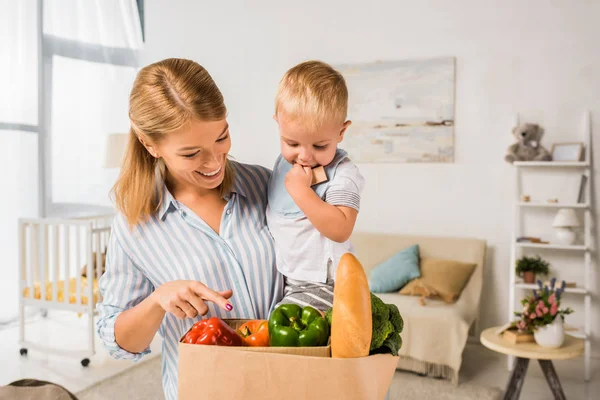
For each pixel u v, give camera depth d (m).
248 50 5.36
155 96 1.03
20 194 4.99
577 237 4.33
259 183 1.38
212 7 5.48
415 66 4.71
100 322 1.20
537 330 3.08
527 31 4.39
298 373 0.87
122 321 1.11
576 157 4.21
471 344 4.55
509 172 4.49
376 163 4.89
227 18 5.43
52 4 5.17
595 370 4.05
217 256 1.26
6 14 4.86
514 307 4.50
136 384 3.61
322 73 1.18
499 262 4.55
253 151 5.41
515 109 4.45
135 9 5.74
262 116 5.35
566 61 4.30
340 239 1.18
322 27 5.07
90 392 3.48
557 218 4.16
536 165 4.31
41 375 3.79
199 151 1.06
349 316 0.86
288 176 1.21
